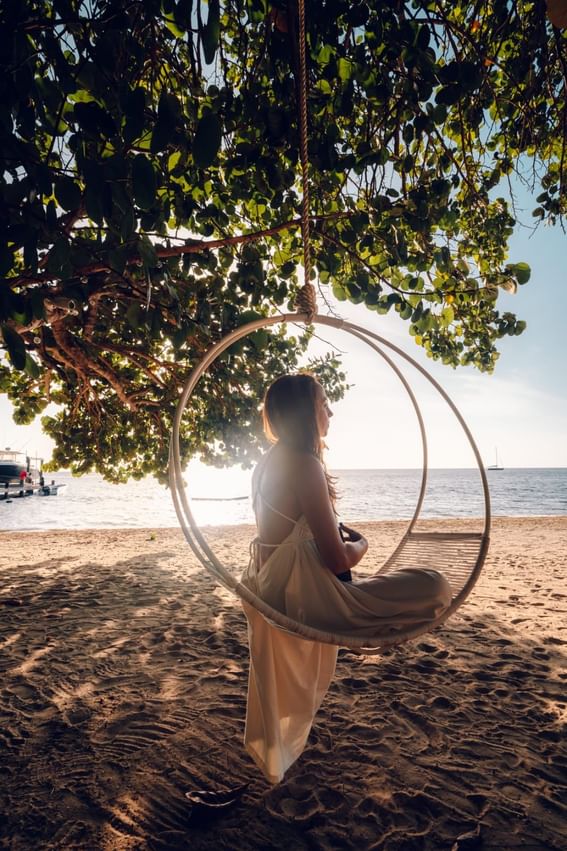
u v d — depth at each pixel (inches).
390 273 179.5
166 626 202.4
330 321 100.3
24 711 127.3
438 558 109.3
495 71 177.0
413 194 150.1
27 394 343.0
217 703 130.6
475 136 185.5
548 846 78.1
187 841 79.4
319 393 85.5
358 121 169.0
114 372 288.0
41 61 118.2
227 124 142.3
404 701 132.0
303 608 77.8
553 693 137.6
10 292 96.9
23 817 85.3
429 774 98.5
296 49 87.7
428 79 121.4
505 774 98.6
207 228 179.9
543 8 137.0
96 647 176.9
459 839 79.5
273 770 77.1
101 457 370.0
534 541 500.4
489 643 181.5
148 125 106.7
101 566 357.1
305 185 90.3
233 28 150.1
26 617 218.1
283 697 82.5
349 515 1145.4
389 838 80.0
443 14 140.9
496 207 212.5
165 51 135.6
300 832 81.6
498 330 226.2
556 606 235.6
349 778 97.1
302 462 78.3
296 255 199.9
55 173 101.4
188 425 359.9
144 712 126.0
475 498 1971.0
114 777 97.6
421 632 78.4
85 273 147.8
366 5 114.6
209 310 179.5
